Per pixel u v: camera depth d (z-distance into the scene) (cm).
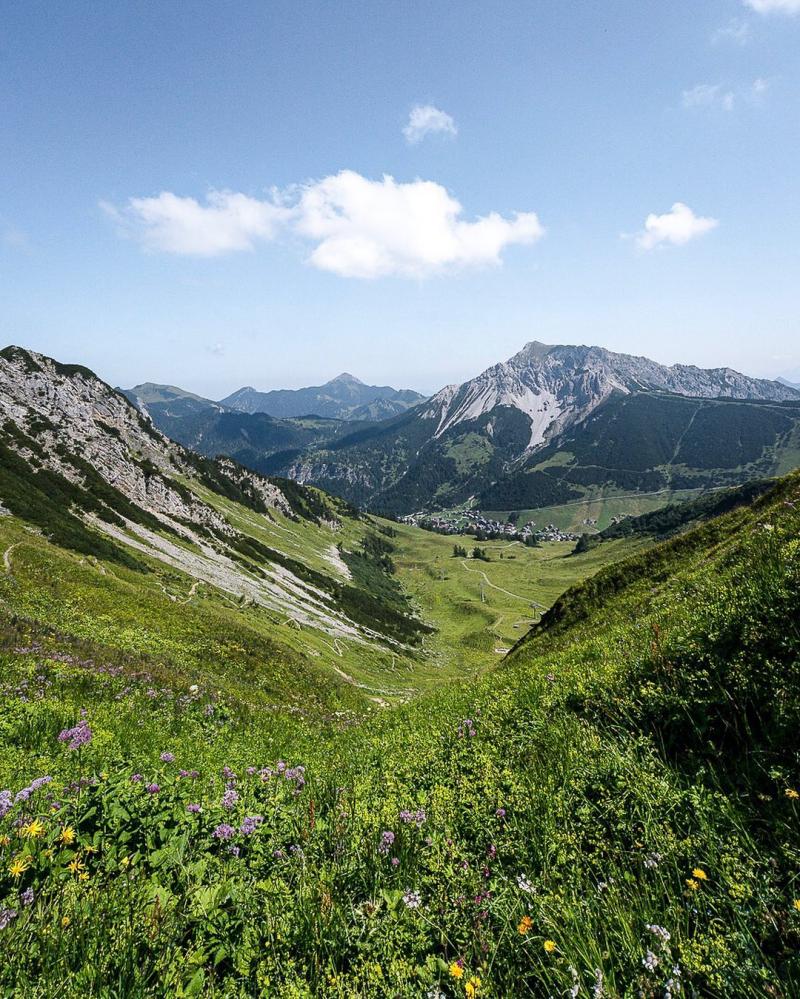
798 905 333
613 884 408
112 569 7200
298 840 532
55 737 945
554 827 502
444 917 415
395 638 15038
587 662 1041
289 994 342
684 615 874
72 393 16188
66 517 8894
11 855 445
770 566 695
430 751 876
